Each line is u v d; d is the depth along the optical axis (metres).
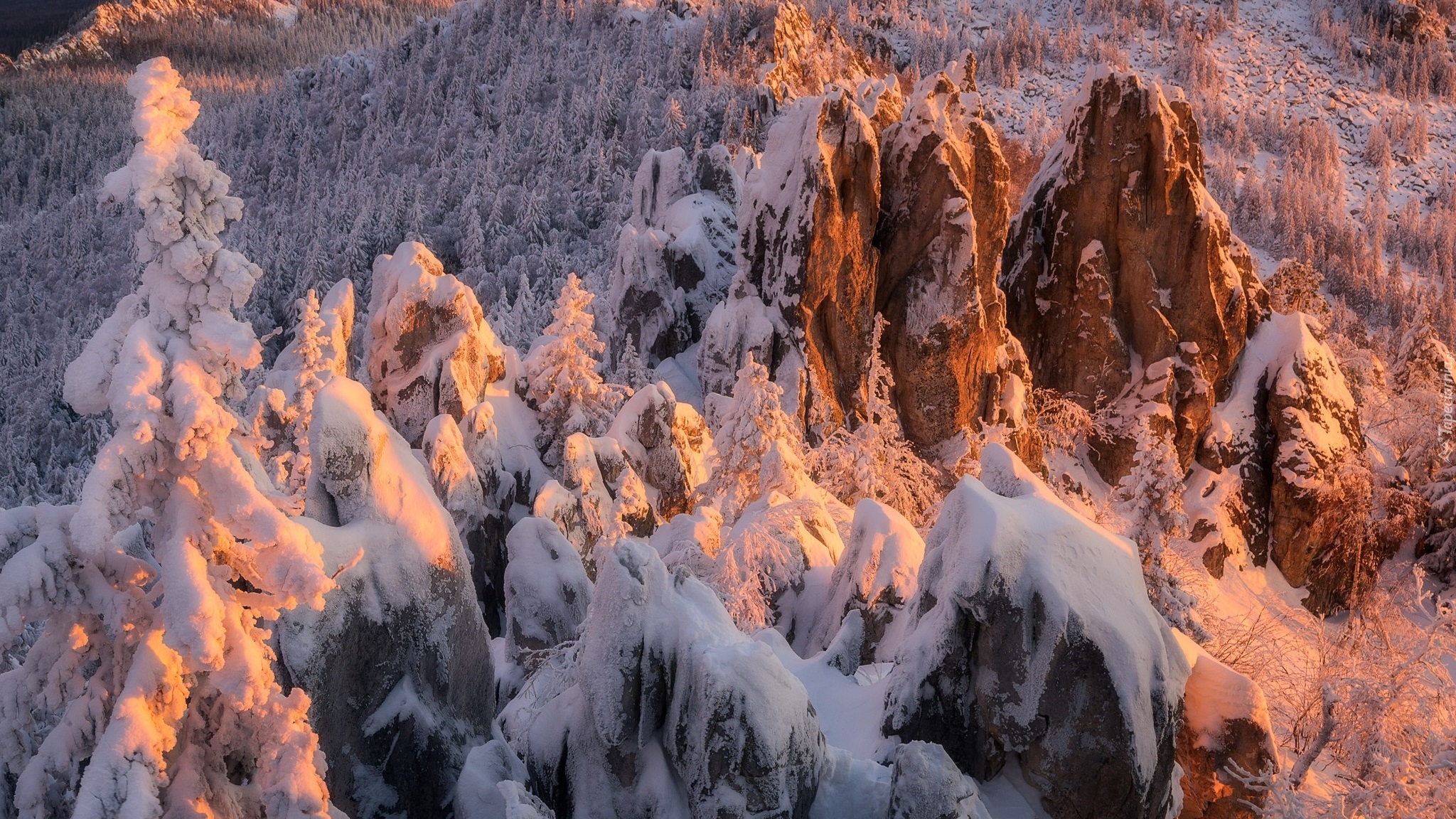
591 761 16.00
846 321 43.59
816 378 43.12
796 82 163.62
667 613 15.88
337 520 15.79
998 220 45.38
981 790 17.06
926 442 45.19
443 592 16.19
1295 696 36.84
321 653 14.62
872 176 43.00
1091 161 49.03
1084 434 49.75
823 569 28.16
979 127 45.03
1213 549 46.88
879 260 45.03
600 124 164.62
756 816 14.77
